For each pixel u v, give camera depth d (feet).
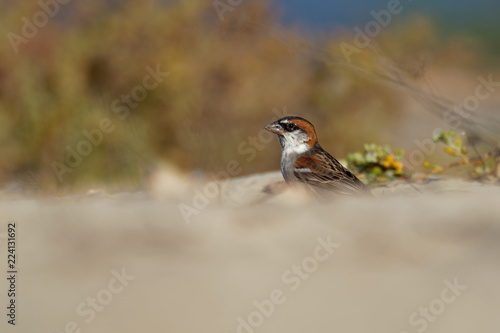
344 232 21.44
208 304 16.55
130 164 51.62
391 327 15.49
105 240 21.04
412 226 21.62
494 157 41.11
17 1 57.16
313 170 38.58
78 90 55.83
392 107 61.98
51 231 22.22
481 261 18.53
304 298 16.80
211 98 56.85
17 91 55.06
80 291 17.39
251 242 20.77
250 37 59.16
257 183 40.42
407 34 61.00
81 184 51.13
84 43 57.26
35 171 51.13
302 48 50.60
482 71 113.29
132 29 57.52
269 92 58.18
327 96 60.49
